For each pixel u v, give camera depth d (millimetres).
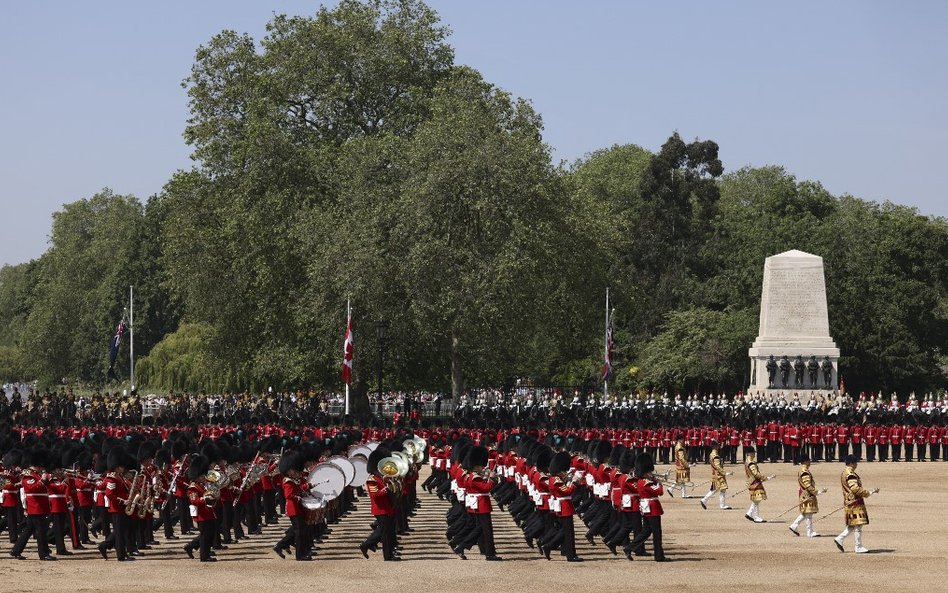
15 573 62281
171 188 197250
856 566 64750
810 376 182000
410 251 166500
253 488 78812
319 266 167375
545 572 62344
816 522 86938
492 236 169625
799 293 184375
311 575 61219
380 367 162375
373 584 58062
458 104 179000
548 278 182125
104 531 75625
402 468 67375
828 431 146750
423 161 173000
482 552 68562
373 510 67000
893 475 128875
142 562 66562
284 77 195875
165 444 82812
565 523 66625
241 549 72312
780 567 64312
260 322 190375
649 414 147125
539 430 130500
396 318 171500
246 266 189000
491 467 84562
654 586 57562
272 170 185625
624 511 68125
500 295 166250
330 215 174125
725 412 150750
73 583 58625
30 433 125125
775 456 146250
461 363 186250
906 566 64812
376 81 199000
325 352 178375
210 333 199750
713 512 94438
